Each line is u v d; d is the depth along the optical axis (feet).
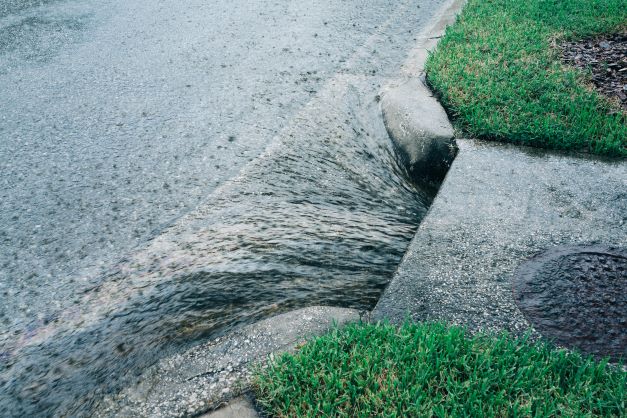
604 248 9.33
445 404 6.54
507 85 14.75
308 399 6.61
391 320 8.09
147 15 23.04
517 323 7.91
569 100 13.80
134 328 8.56
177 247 10.41
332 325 7.93
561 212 10.29
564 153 12.19
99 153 13.42
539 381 6.83
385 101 14.76
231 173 12.62
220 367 7.32
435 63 16.39
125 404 7.04
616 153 12.00
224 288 9.29
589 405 6.54
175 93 16.22
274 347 7.56
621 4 20.18
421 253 9.46
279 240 10.50
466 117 13.42
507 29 18.49
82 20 22.48
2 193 12.04
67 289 9.55
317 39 19.93
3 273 9.93
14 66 18.29
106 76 17.40
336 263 9.91
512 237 9.71
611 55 16.53
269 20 22.13
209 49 19.25
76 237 10.77
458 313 8.15
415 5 23.79
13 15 23.21
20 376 7.90
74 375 7.79
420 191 12.48
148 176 12.53
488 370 6.95
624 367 7.14
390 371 6.93
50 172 12.73
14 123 14.84
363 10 23.17
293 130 14.30
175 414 6.70
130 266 10.00
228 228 10.87
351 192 12.20
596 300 8.23
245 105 15.47
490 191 10.99
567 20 19.02
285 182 12.37
